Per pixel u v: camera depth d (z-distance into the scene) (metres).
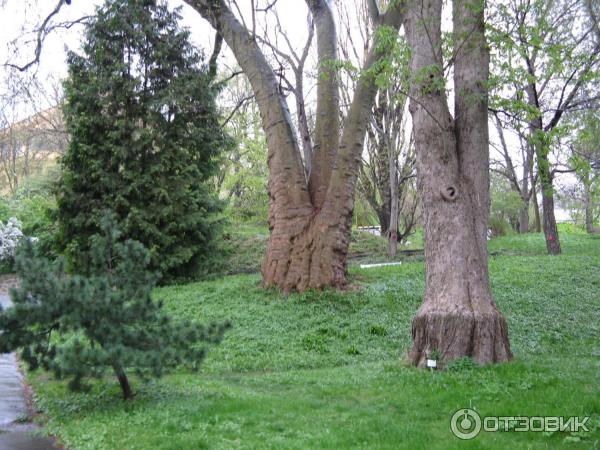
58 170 27.39
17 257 6.99
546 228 22.25
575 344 11.55
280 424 6.15
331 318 13.03
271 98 15.91
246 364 10.21
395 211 23.09
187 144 20.41
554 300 14.57
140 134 19.27
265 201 30.75
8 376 10.30
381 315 13.14
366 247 26.67
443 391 7.26
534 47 9.69
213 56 20.23
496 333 8.88
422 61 9.69
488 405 6.51
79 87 19.55
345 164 15.27
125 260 7.39
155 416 6.48
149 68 20.19
